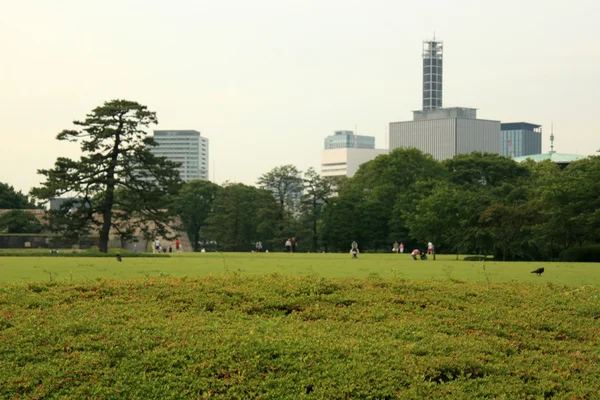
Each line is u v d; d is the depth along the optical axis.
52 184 70.00
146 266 40.34
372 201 110.38
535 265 45.38
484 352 15.43
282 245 125.19
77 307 18.11
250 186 136.50
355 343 15.35
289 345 14.78
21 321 16.38
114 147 74.69
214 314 18.14
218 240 126.75
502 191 100.31
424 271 36.31
